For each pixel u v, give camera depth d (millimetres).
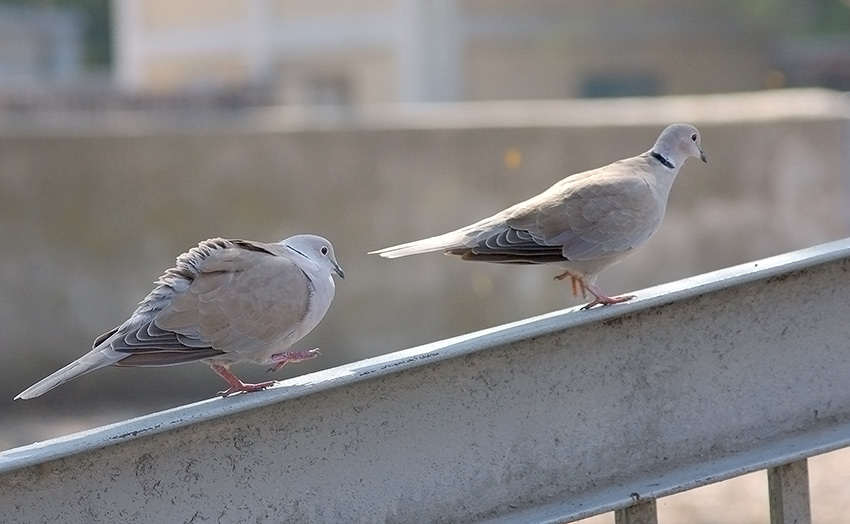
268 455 4371
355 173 14125
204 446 4305
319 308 5555
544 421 4672
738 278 4664
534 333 4496
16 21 41344
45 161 14102
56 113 23203
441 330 14219
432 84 26375
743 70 30984
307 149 14117
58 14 43344
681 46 30109
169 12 30719
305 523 4422
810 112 13875
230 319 5230
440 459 4555
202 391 14328
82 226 14172
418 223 14117
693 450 4844
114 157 14125
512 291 14102
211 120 19844
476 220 14055
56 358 14258
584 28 28469
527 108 14961
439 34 26344
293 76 28000
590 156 13844
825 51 30688
